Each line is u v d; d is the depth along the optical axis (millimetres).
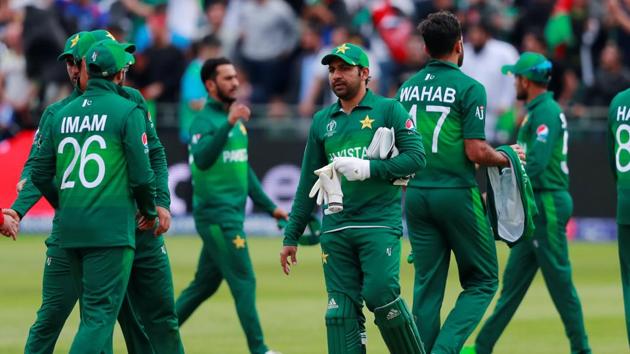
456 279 53469
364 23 82688
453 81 29344
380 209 27172
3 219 28312
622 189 30234
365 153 27203
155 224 27266
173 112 73125
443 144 29250
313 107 74875
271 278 53906
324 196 26891
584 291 49938
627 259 30250
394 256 27031
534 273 34719
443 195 29172
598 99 72125
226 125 34438
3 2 80625
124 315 28266
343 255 27422
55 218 28828
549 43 75188
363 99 27562
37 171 26891
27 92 74688
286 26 79375
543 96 35000
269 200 37062
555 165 34750
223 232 35156
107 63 26391
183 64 74500
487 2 77562
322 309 44344
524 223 29266
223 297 48312
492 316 34500
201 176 35344
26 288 50156
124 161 26203
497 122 69875
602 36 77375
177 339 28516
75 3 79438
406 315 27125
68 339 37531
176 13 82562
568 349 36156
